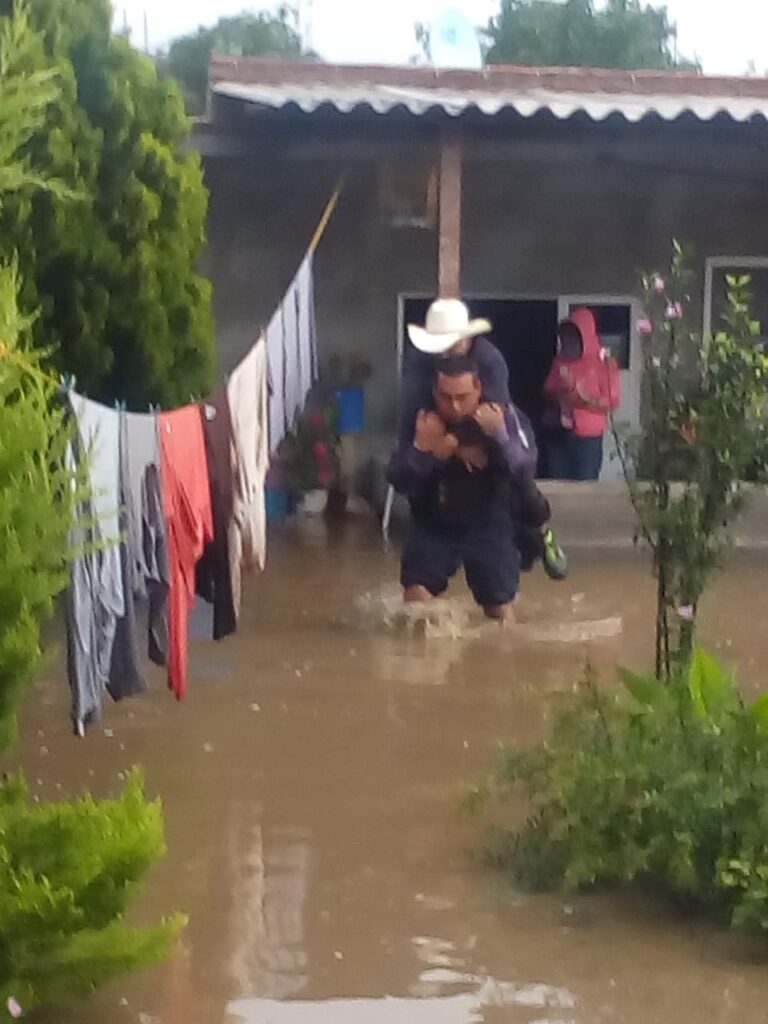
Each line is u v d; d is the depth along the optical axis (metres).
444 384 6.93
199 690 6.14
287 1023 3.37
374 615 7.59
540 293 11.80
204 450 5.41
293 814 4.69
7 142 3.49
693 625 5.19
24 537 3.30
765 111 9.07
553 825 4.15
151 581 4.99
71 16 6.96
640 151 9.66
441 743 5.41
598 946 3.77
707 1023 3.38
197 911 3.96
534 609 7.78
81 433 4.27
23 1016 3.33
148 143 7.22
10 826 3.29
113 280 7.12
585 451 10.59
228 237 11.42
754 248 11.80
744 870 3.73
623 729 4.29
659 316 5.27
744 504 5.24
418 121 9.42
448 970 3.63
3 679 3.24
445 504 7.28
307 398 11.47
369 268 11.57
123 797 3.49
